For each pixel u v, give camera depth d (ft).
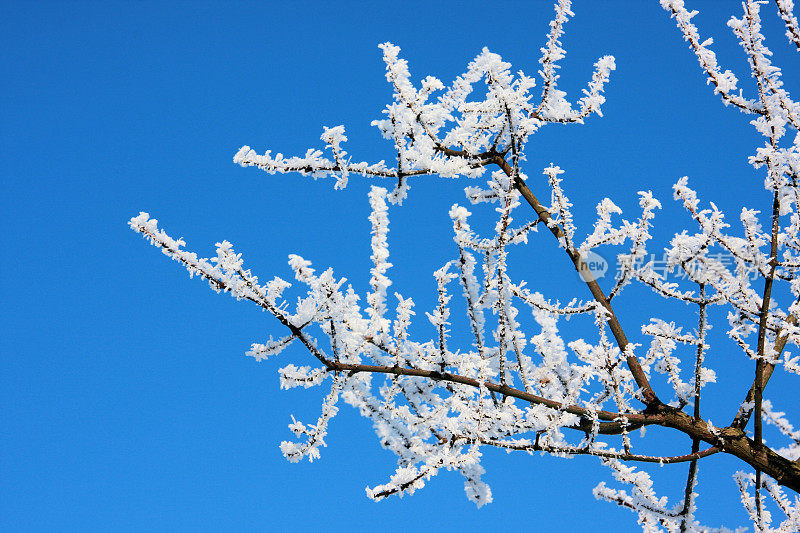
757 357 10.14
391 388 10.69
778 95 10.16
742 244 9.80
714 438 9.99
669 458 9.73
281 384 9.90
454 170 10.53
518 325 10.52
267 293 9.41
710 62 10.43
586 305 10.14
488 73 10.10
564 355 10.58
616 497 10.74
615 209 10.13
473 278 10.61
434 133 11.18
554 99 11.35
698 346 10.05
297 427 9.93
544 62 11.11
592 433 9.74
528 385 10.71
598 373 9.92
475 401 10.47
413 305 10.23
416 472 9.08
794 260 10.62
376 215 10.39
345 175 10.52
